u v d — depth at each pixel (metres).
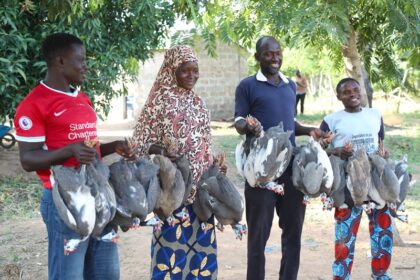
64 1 4.80
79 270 2.84
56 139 2.77
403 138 13.66
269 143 3.42
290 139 3.81
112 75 8.68
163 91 3.37
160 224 3.25
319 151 3.55
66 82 2.82
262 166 3.43
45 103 2.72
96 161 2.85
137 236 5.93
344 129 3.92
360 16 5.08
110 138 13.58
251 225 3.74
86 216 2.65
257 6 4.41
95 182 2.76
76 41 2.81
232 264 4.98
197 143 3.40
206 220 3.45
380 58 5.56
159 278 3.43
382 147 3.81
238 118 3.74
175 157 3.27
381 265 3.93
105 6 8.13
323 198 3.61
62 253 2.79
